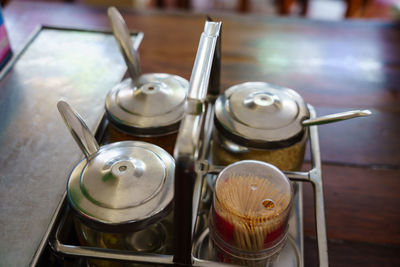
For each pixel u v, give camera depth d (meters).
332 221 0.55
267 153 0.44
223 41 0.89
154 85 0.46
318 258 0.38
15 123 0.50
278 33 0.92
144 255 0.36
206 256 0.43
